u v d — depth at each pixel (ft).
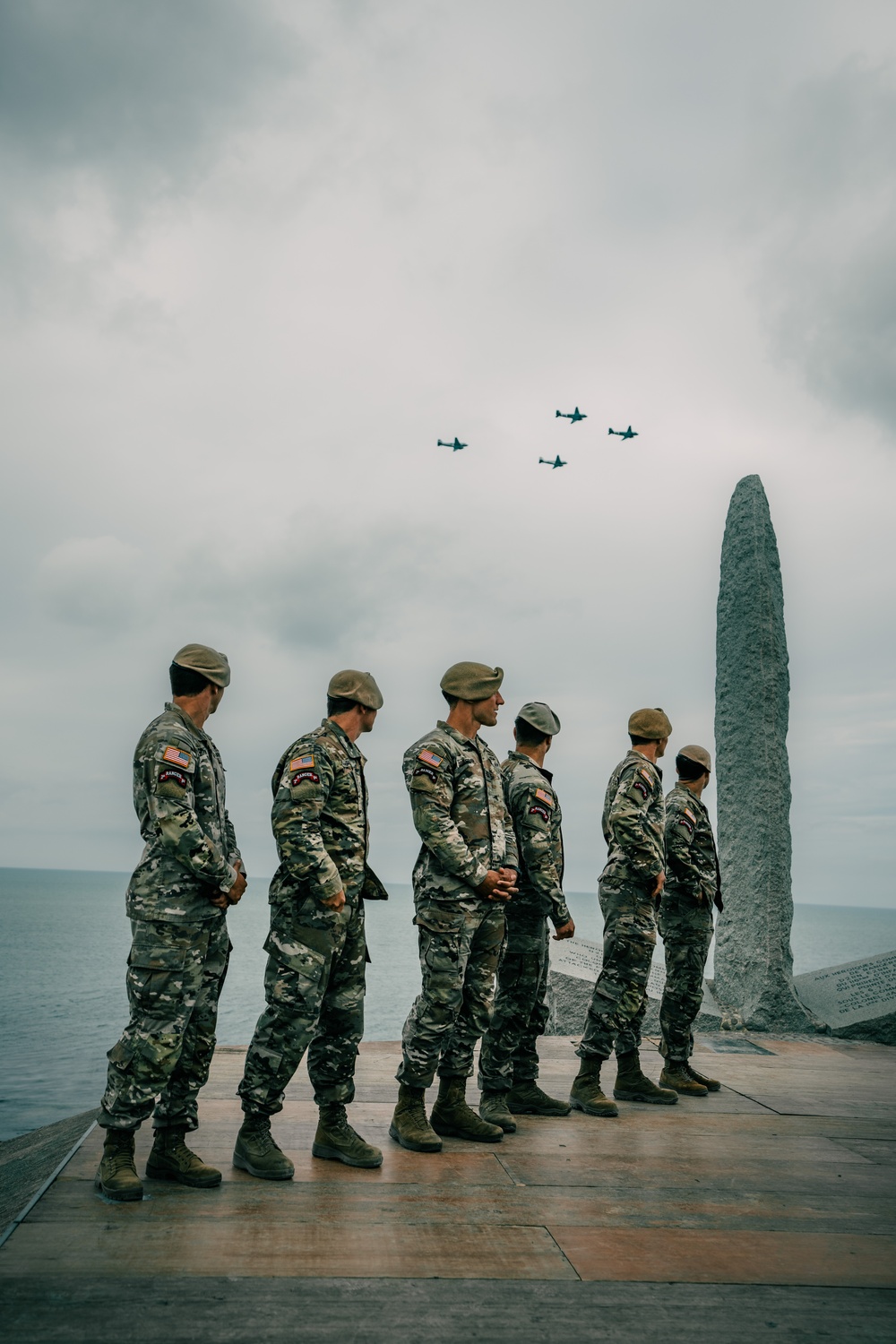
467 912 14.08
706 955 18.86
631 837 16.89
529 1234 10.85
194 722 12.45
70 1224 10.43
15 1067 51.03
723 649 29.73
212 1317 8.50
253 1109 12.34
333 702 13.92
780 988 26.25
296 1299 8.94
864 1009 25.98
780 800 27.71
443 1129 14.78
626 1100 17.76
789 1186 13.00
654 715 18.12
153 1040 11.12
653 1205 12.01
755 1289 9.71
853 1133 15.93
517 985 15.60
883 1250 10.85
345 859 13.09
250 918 282.97
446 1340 8.36
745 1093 18.78
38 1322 8.27
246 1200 11.40
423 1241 10.46
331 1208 11.28
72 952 151.43
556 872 15.99
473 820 14.35
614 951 16.99
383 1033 63.36
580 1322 8.84
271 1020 12.39
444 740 14.62
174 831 11.19
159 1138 11.96
